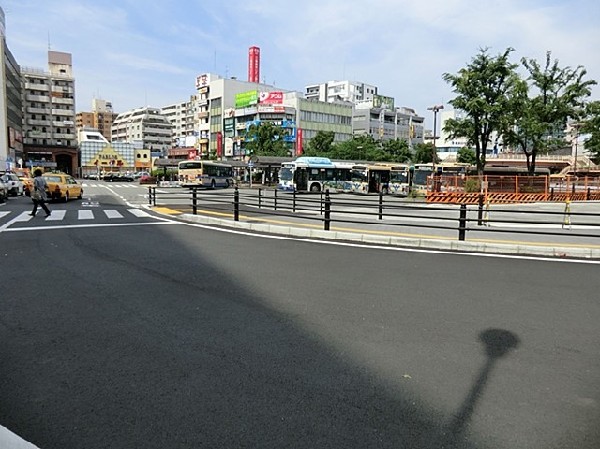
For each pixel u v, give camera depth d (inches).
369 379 135.2
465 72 1176.2
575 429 109.7
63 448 100.0
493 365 146.3
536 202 1130.0
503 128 1175.6
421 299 221.5
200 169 1652.3
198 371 138.9
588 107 1299.2
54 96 3334.2
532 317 195.2
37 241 396.5
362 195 1357.0
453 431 108.3
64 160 3523.6
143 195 1280.8
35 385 128.8
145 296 221.0
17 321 182.9
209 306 205.9
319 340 166.1
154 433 106.0
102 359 146.9
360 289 239.3
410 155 2618.1
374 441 103.9
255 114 2918.3
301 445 102.0
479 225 557.6
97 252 342.0
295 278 263.1
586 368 144.8
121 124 5078.7
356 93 4274.1
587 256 356.8
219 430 107.5
